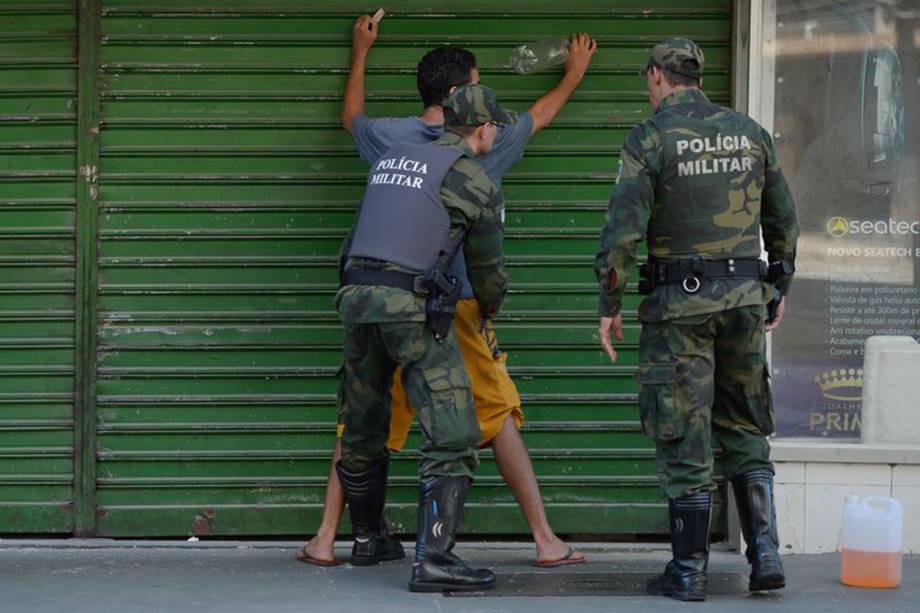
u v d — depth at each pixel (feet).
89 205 34.12
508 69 34.37
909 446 33.60
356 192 34.30
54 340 34.14
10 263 34.12
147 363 34.22
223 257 34.22
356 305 28.96
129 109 34.19
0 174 34.06
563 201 34.42
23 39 34.06
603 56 34.42
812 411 34.30
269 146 34.22
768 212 29.43
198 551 33.73
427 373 28.99
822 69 34.27
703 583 28.81
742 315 28.45
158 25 34.12
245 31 34.17
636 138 28.43
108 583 30.45
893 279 34.37
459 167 29.19
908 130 34.37
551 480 34.40
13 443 34.22
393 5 34.22
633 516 34.45
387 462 32.07
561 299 34.45
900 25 34.30
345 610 27.94
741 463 29.32
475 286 29.84
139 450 34.30
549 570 31.94
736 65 34.06
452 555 29.68
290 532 34.37
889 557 30.30
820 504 33.53
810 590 30.04
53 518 34.30
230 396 34.24
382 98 34.27
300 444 34.35
